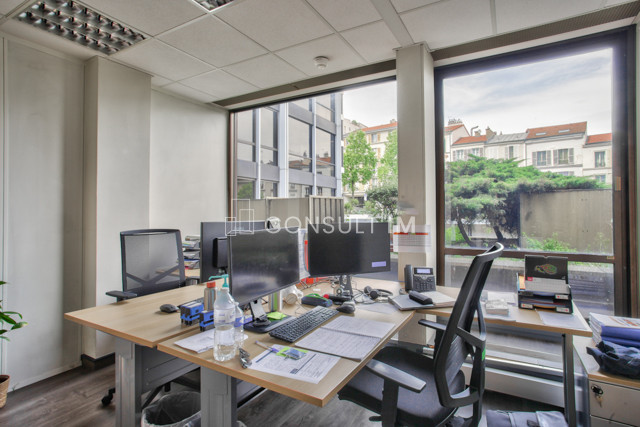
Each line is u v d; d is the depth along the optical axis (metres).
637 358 1.46
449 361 1.24
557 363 2.20
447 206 2.75
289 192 4.46
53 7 2.03
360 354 1.22
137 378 1.59
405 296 1.99
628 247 2.18
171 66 2.85
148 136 3.00
